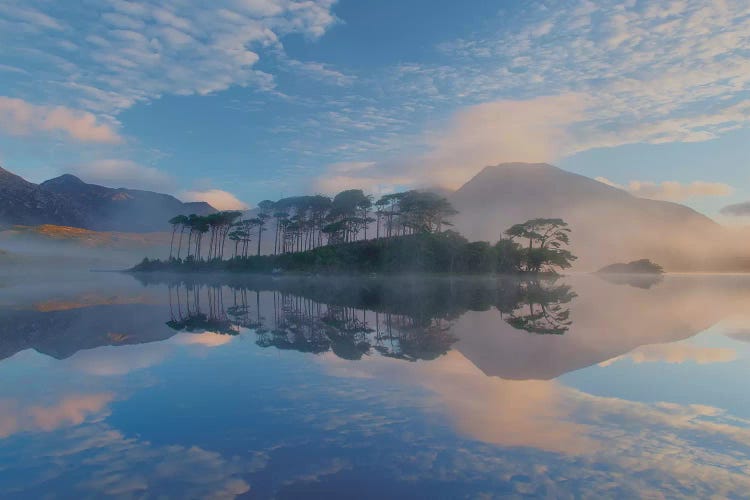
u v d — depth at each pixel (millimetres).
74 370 10930
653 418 7395
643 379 9914
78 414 7699
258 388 9227
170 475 5414
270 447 6230
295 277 90312
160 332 17391
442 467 5602
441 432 6781
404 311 25891
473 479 5289
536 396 8625
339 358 12289
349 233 111188
